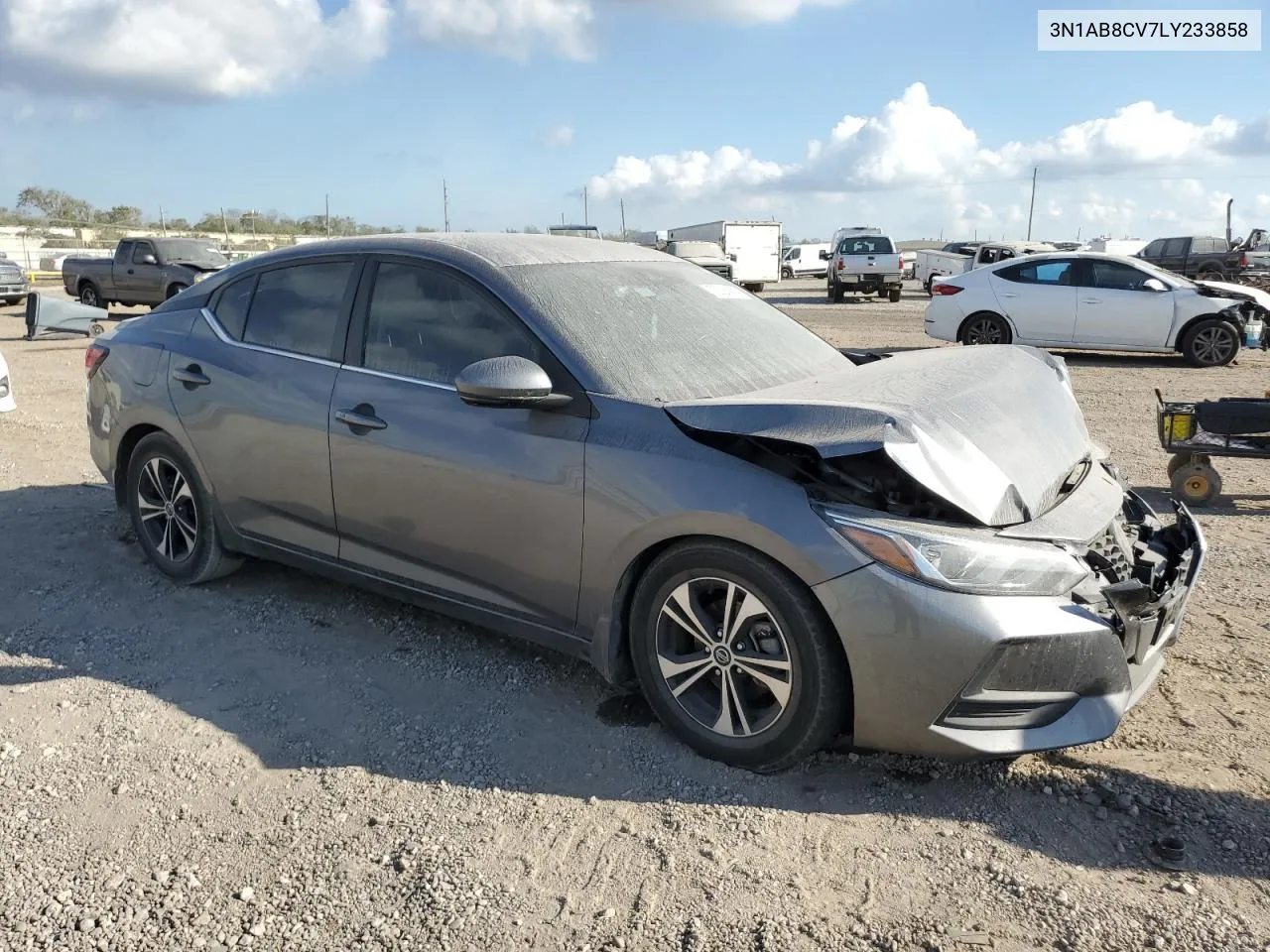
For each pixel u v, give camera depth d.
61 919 2.44
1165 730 3.27
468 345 3.56
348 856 2.68
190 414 4.34
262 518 4.21
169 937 2.38
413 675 3.74
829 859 2.64
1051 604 2.76
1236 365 13.35
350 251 4.01
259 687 3.65
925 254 33.06
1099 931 2.35
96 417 4.88
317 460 3.89
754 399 3.15
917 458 2.76
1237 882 2.52
